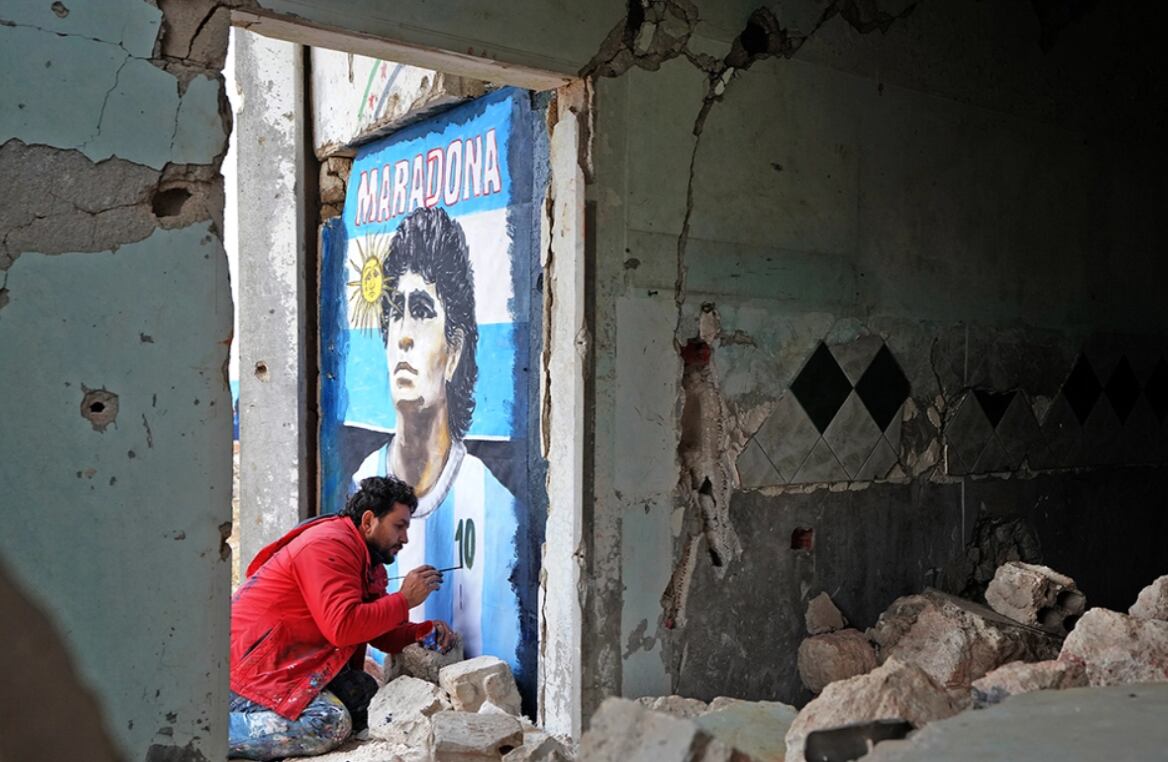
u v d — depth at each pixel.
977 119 4.80
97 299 2.70
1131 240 5.62
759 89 3.96
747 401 3.95
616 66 3.56
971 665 3.82
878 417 4.39
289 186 5.73
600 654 3.55
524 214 4.34
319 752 3.76
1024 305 5.04
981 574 4.82
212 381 2.86
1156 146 5.77
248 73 5.84
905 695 2.10
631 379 3.62
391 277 5.22
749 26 3.92
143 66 2.76
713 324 3.84
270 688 3.75
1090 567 5.35
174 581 2.80
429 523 4.92
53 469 2.64
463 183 4.72
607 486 3.57
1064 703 1.83
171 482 2.80
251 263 5.87
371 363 5.36
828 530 4.23
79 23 2.67
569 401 3.52
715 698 3.75
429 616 4.88
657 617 3.72
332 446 5.68
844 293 4.26
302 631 3.88
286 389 5.77
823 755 1.71
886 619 4.25
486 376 4.55
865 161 4.33
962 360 4.74
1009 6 4.93
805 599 4.15
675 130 3.72
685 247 3.76
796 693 4.11
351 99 5.39
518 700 4.01
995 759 1.53
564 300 3.55
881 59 4.38
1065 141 5.24
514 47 3.31
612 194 3.56
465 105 4.72
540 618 3.67
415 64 3.34
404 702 4.00
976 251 4.80
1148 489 5.70
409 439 5.07
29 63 2.61
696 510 3.84
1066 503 5.23
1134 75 5.62
